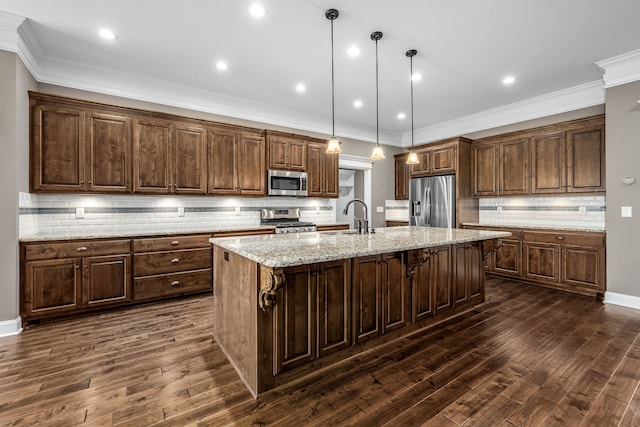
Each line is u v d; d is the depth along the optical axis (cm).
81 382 189
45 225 329
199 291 376
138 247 335
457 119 550
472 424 152
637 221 323
